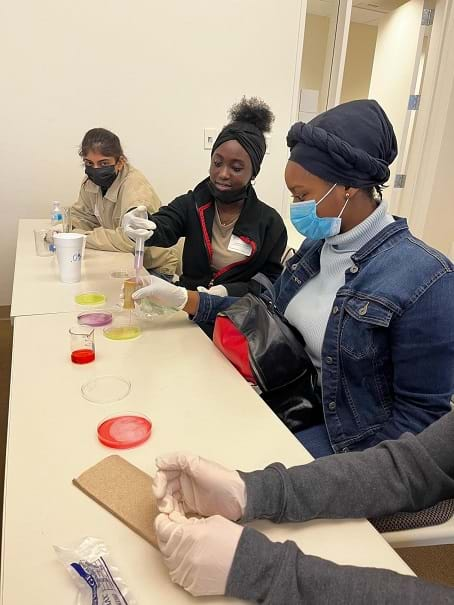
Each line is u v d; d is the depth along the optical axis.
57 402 0.86
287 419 1.10
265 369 1.08
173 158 3.01
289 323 1.24
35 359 1.02
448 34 3.32
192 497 0.62
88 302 1.37
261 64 2.98
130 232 1.45
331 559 0.57
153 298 1.30
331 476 0.65
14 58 2.55
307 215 1.05
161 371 1.01
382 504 0.65
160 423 0.81
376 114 1.00
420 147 3.60
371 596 0.49
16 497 0.63
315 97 3.68
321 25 4.57
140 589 0.51
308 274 1.21
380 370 1.02
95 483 0.65
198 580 0.50
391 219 1.07
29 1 2.48
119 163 2.05
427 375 0.93
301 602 0.50
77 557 0.53
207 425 0.82
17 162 2.73
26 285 1.50
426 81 3.47
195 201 1.83
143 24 2.69
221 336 1.12
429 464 0.68
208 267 1.88
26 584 0.50
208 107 2.97
